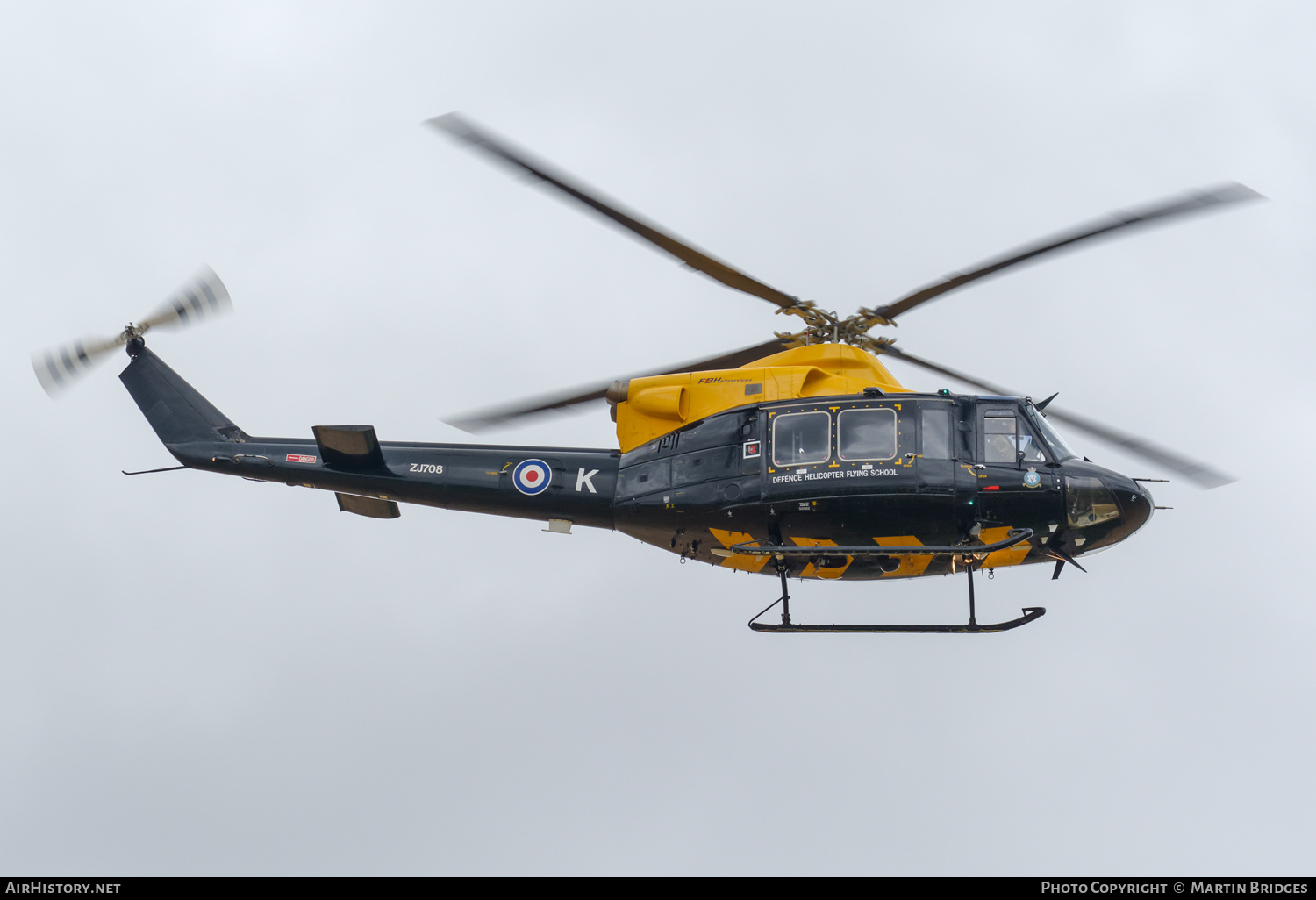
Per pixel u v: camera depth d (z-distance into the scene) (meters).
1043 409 65.06
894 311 64.88
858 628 62.03
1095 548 63.19
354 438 69.38
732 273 63.81
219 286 79.44
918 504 60.31
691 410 65.81
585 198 56.62
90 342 78.19
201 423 75.75
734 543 64.19
